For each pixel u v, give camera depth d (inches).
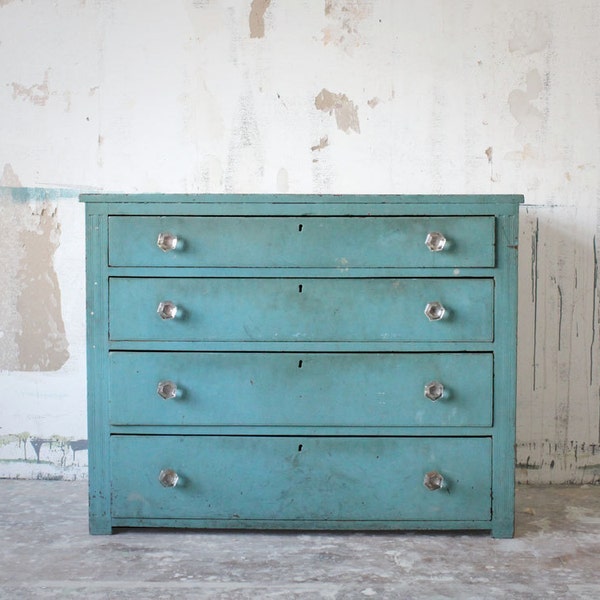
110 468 89.8
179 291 88.4
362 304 88.2
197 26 112.0
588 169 111.5
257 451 89.3
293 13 111.6
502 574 79.3
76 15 112.3
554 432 112.8
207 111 112.7
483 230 87.3
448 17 111.0
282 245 87.9
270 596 74.1
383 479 89.0
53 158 113.4
